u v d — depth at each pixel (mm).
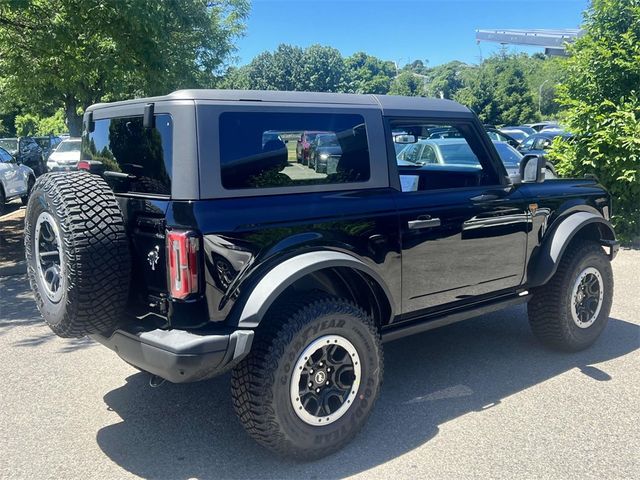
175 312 3023
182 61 14375
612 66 9078
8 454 3473
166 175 3113
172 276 2992
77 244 3027
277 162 3293
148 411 4016
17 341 5438
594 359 4812
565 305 4742
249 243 3092
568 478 3152
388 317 3818
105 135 3736
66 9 8516
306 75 92938
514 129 28922
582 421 3768
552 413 3881
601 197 5145
